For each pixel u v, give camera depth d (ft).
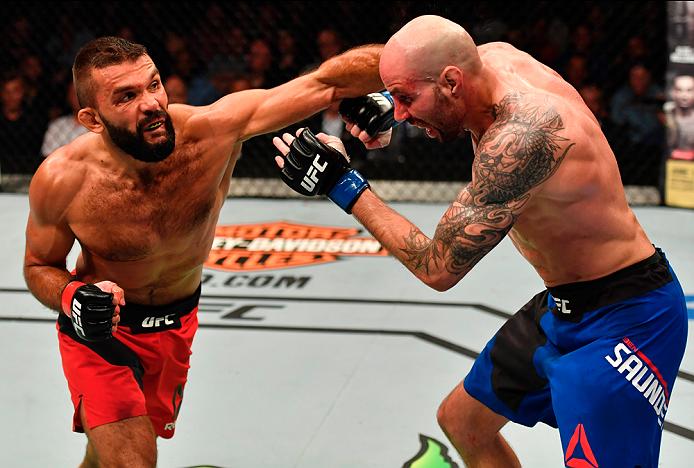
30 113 55.26
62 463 23.93
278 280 38.91
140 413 18.92
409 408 26.84
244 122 18.43
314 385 28.48
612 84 51.44
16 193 54.95
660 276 17.31
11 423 26.09
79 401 19.03
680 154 49.39
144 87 16.87
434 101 16.24
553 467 23.61
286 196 53.42
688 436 24.88
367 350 31.24
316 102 18.57
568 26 51.96
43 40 55.47
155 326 19.79
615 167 17.15
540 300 19.15
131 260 18.74
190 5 53.98
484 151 16.12
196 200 18.56
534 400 18.86
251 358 30.63
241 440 25.03
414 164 53.47
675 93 48.62
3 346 31.71
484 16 41.45
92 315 16.85
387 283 38.45
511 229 17.85
